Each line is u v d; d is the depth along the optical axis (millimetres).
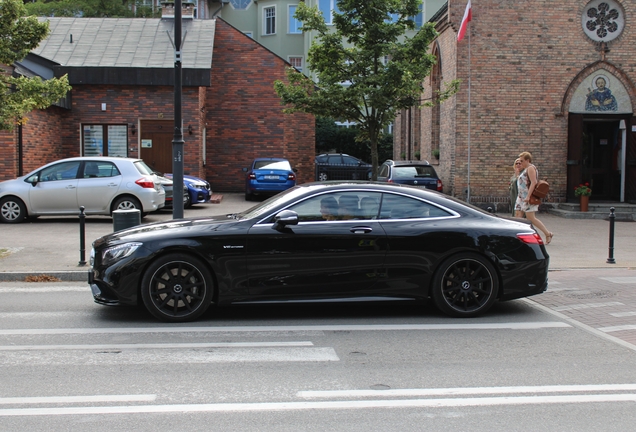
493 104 19734
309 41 41312
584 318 7293
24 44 11180
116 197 15508
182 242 6801
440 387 4914
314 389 4844
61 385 4910
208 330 6625
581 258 11766
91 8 35312
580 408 4500
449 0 19938
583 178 20734
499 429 4109
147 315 7289
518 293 7230
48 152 20906
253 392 4770
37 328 6703
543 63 19734
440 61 22016
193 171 22516
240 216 7453
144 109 22500
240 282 6867
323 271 6941
